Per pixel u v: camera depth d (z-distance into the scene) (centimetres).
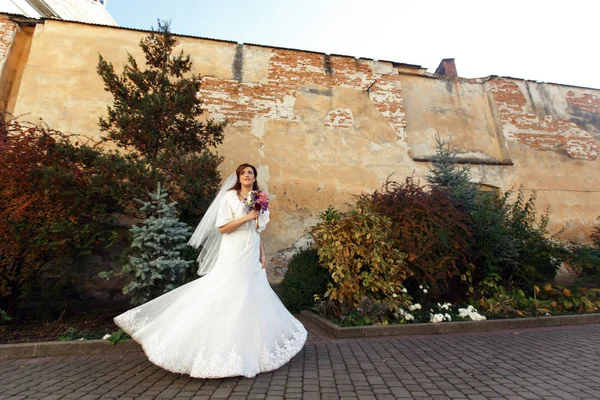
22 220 413
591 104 1072
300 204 749
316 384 254
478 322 471
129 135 511
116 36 768
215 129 598
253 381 257
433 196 591
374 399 228
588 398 230
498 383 260
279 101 818
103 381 262
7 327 423
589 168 988
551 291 618
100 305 570
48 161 448
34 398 230
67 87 702
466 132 961
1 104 680
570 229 903
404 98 955
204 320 265
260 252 326
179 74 582
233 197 306
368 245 507
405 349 360
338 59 906
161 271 410
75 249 462
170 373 278
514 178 919
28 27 759
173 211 453
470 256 591
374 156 838
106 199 483
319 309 514
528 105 1014
